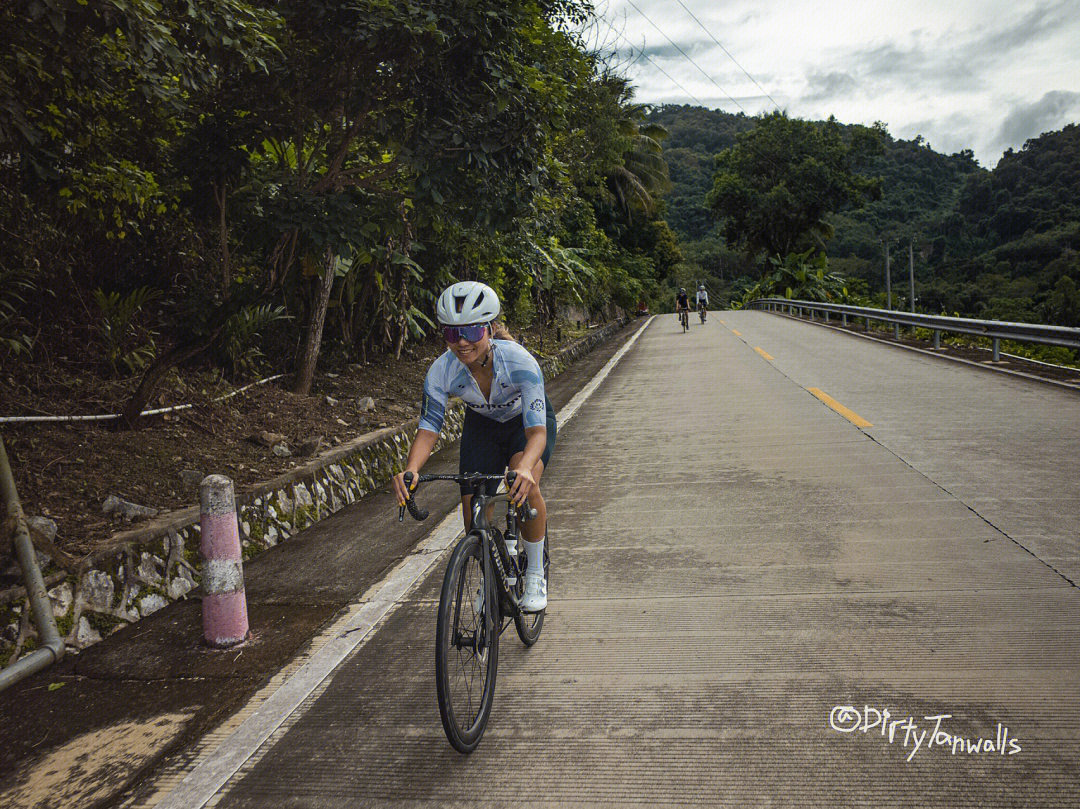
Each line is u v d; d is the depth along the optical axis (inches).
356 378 398.6
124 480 203.8
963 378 412.2
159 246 307.0
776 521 194.9
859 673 118.3
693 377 508.4
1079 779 90.7
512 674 127.7
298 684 131.4
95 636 153.6
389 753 108.0
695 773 97.4
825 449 268.5
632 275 1728.6
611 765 100.7
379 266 406.3
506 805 94.3
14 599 145.6
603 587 161.8
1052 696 107.9
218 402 283.0
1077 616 131.0
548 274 636.7
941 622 132.6
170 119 246.1
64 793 105.2
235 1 182.9
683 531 193.8
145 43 158.6
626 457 285.1
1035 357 618.5
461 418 413.1
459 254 475.2
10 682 132.3
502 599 123.6
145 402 238.5
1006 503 193.3
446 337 118.0
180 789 103.4
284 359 356.2
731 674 121.4
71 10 147.0
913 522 185.2
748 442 291.1
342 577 186.7
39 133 174.4
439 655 98.8
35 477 189.6
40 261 249.6
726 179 1982.0
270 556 205.9
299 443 275.9
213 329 244.2
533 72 271.9
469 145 259.4
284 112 273.4
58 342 259.4
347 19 238.4
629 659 129.3
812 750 100.2
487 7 249.9
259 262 353.4
